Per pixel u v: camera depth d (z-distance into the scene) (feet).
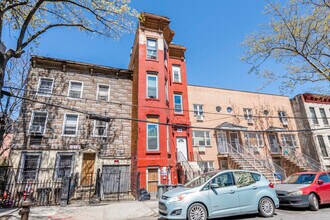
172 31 61.00
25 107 44.91
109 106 52.16
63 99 48.44
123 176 46.73
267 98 79.77
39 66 48.83
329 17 39.52
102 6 29.25
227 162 64.13
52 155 43.55
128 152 49.67
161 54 55.11
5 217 24.49
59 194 38.24
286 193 25.94
